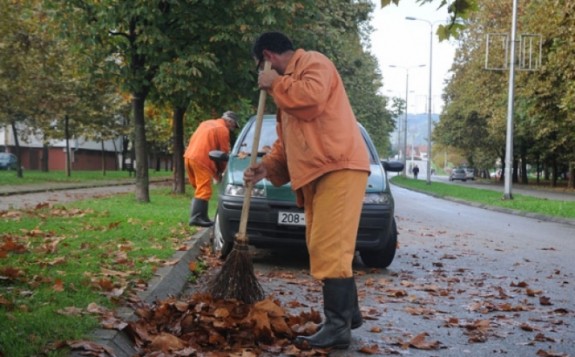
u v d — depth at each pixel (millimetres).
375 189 7488
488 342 4664
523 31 28906
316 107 4043
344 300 4223
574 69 22469
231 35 14820
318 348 4180
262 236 7426
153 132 43250
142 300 4746
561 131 36844
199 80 15133
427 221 16484
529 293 6516
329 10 26078
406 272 7805
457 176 80250
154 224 9719
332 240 4156
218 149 9789
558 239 12570
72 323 3830
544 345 4605
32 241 7152
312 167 4141
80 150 64812
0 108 28000
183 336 4125
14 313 3975
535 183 67062
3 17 22328
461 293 6535
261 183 7496
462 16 4730
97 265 5855
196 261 7406
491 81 37719
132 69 14977
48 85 27578
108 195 19188
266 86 4109
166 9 14695
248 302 4520
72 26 14492
